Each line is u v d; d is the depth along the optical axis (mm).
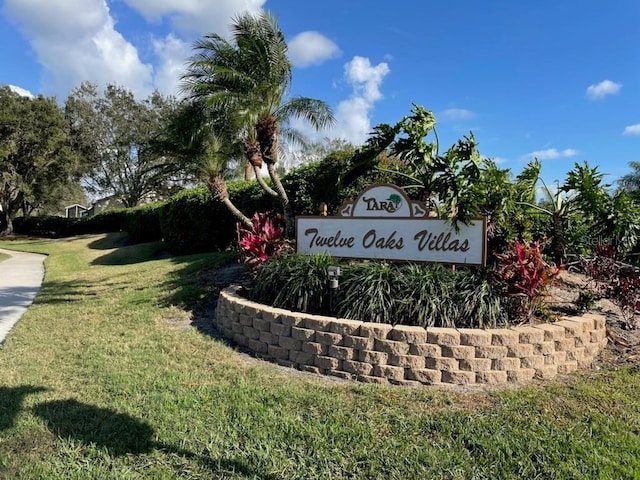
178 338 5129
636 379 3943
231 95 7797
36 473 2527
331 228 5547
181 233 13719
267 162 7984
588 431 3031
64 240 26094
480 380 3846
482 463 2654
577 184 6105
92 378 3932
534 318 4547
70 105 32812
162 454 2721
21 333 5656
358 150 7184
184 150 8805
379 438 2926
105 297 7801
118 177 34781
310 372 4164
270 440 2885
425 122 6121
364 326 3979
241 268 8219
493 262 5223
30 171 29891
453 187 5371
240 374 4043
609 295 5109
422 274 4543
